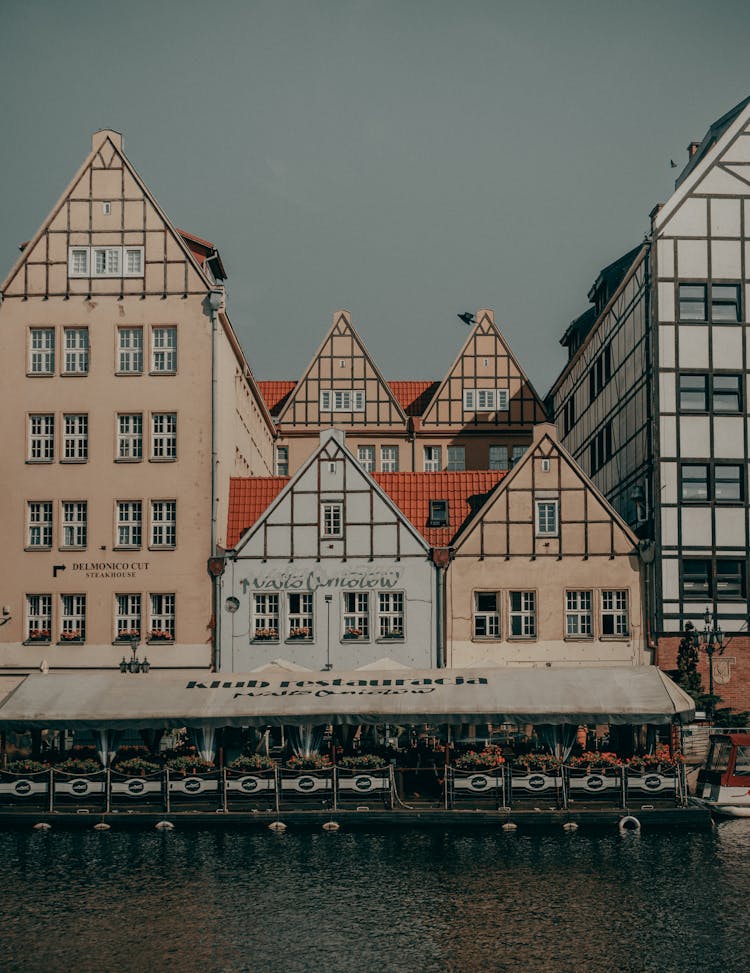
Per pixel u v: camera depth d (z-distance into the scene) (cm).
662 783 3406
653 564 4553
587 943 2495
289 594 4503
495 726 4059
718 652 4500
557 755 3531
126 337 4703
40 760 3694
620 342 5156
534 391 6050
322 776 3416
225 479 4778
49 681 3700
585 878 2888
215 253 5075
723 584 4566
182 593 4538
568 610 4462
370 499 4516
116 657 4531
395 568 4484
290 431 6081
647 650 4441
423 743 3916
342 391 6100
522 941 2509
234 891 2808
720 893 2773
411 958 2430
